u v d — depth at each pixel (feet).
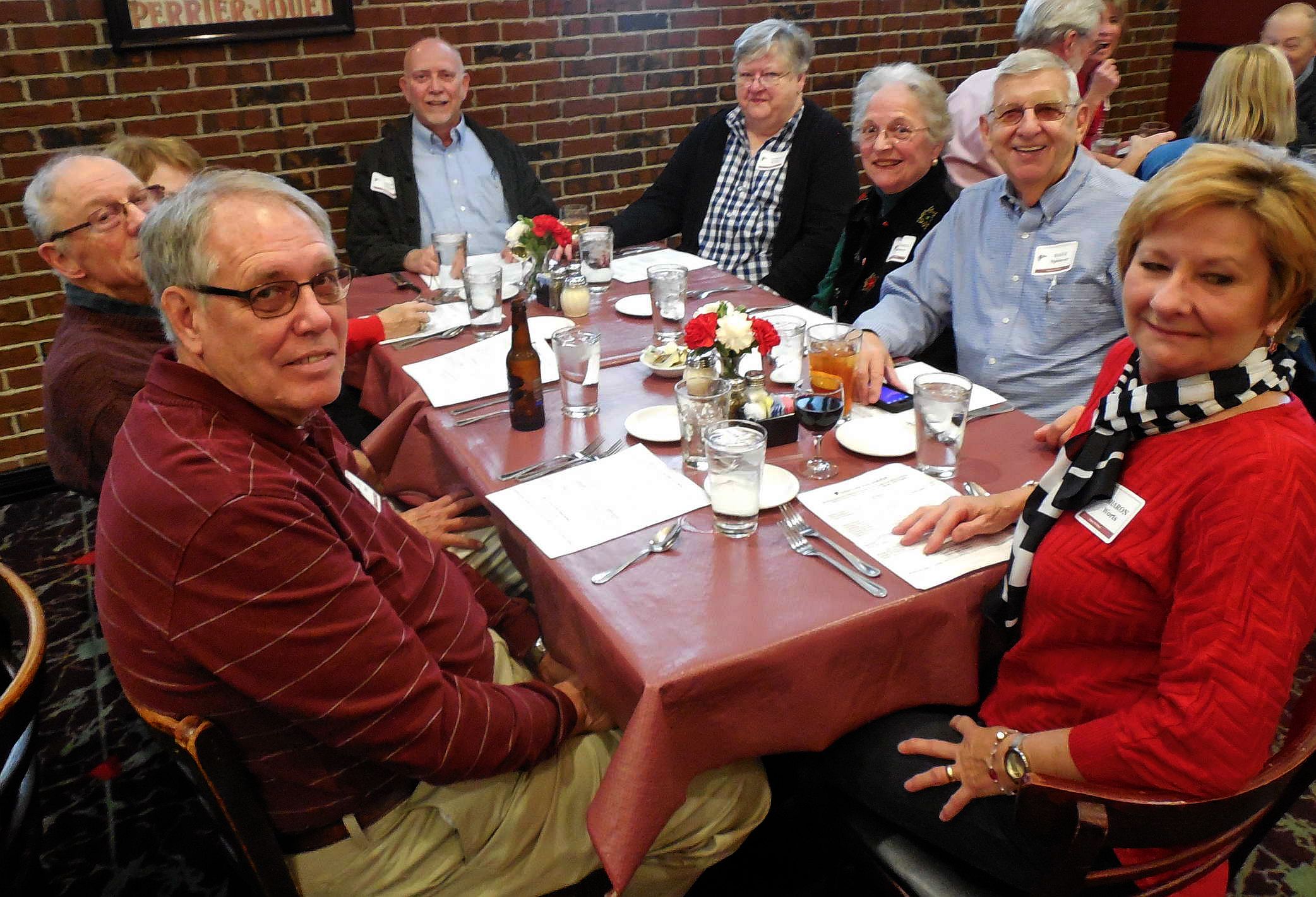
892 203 8.45
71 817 6.39
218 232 3.46
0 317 10.63
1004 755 3.62
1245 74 9.97
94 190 5.56
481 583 5.15
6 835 3.69
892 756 4.15
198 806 6.46
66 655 8.06
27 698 3.43
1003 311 6.83
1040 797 3.04
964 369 7.15
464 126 11.62
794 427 5.27
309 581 3.34
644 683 3.49
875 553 4.22
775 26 9.97
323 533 3.45
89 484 5.77
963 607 4.06
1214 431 3.36
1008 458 5.07
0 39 9.93
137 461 3.39
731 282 8.53
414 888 4.02
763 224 10.48
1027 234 6.69
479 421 5.71
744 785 4.39
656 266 9.05
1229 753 3.10
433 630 4.24
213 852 6.07
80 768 6.82
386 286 8.81
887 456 5.07
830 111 14.57
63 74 10.32
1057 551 3.74
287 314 3.56
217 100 11.13
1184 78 17.25
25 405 10.98
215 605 3.26
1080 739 3.39
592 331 5.64
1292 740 3.33
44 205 5.60
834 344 5.41
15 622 3.96
